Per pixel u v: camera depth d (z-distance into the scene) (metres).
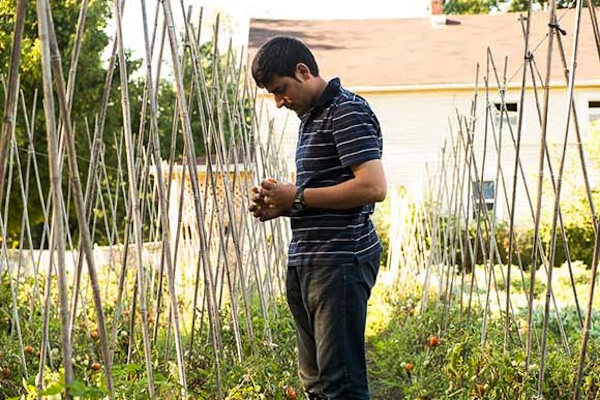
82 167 17.06
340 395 3.03
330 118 2.98
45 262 10.79
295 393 4.34
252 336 4.75
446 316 6.34
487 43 19.84
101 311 2.30
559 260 15.20
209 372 3.99
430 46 19.95
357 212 3.04
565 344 4.65
